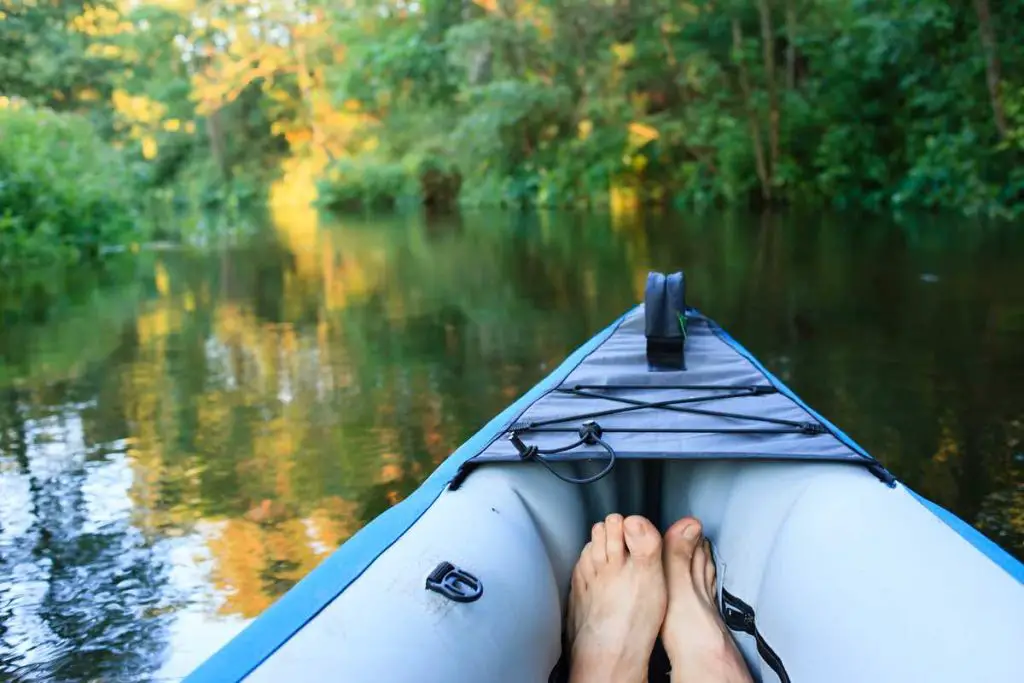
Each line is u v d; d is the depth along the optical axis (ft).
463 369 17.53
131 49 111.45
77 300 27.89
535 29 80.18
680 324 8.88
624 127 77.82
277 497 11.11
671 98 79.77
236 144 116.67
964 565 4.53
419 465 12.14
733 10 69.82
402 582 4.57
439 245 45.80
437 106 94.48
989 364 16.66
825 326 20.62
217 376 17.47
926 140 61.41
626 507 7.19
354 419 14.26
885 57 60.75
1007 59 56.75
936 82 61.46
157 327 23.03
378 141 107.34
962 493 10.51
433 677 4.02
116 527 10.33
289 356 19.19
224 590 8.82
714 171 74.28
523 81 82.79
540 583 5.37
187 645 7.90
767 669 5.33
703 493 6.70
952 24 58.13
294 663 3.83
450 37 82.23
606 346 9.29
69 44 71.15
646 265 33.88
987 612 4.15
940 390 14.93
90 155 50.65
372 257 39.93
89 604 8.59
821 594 4.84
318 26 115.03
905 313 21.99
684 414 6.97
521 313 23.93
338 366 18.06
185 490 11.42
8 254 40.27
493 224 61.11
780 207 67.77
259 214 83.92
